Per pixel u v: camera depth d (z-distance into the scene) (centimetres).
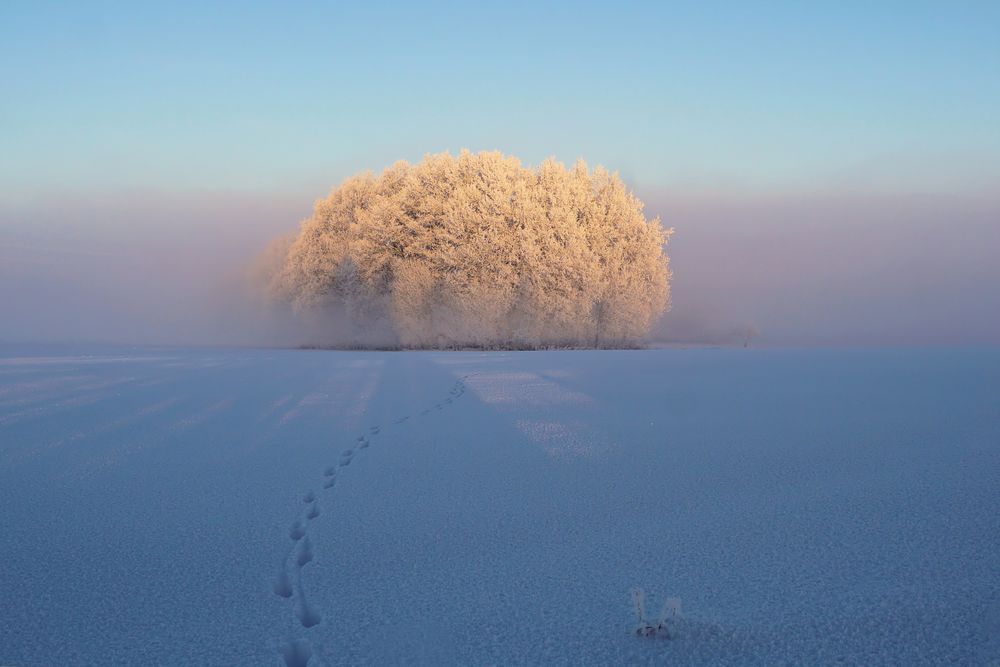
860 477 468
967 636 248
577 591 302
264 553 363
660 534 371
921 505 399
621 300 3155
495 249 2950
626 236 3247
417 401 922
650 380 1125
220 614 290
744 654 243
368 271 3042
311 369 1437
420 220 3064
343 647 259
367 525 403
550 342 3028
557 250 2964
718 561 329
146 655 255
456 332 2950
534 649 253
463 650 254
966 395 863
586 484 478
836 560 323
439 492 470
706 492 448
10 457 594
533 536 377
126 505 451
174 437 679
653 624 260
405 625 276
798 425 673
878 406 783
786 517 390
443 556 351
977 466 484
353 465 555
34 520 420
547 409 823
